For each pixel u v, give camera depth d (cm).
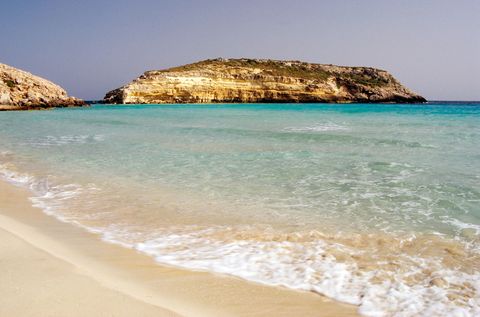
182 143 1708
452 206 750
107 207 762
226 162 1241
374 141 1689
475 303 397
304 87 10594
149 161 1272
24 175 1072
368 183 945
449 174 1022
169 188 914
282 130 2230
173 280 440
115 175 1062
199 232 618
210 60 12094
